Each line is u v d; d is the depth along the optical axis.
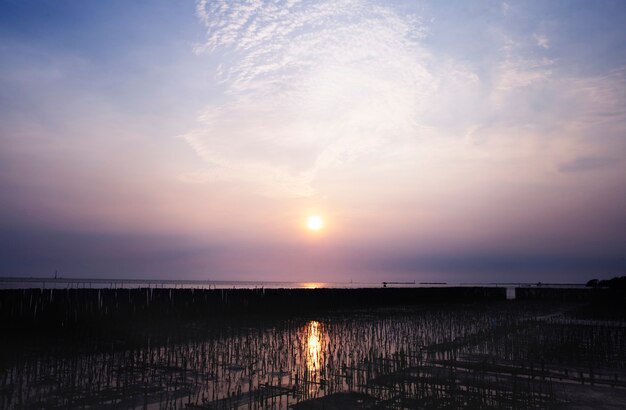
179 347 22.25
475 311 45.19
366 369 18.27
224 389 15.32
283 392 14.89
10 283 90.06
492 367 18.73
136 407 13.26
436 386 15.66
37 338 24.05
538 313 43.06
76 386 15.16
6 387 14.90
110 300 30.77
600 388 15.67
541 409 13.41
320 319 36.19
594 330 28.78
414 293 61.69
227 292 38.94
